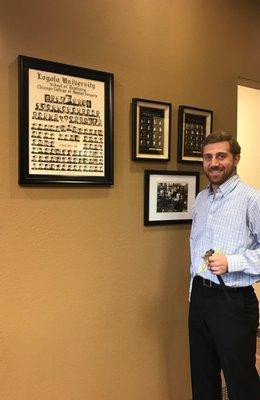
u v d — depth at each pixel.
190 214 2.14
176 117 2.07
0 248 1.54
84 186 1.75
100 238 1.82
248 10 2.38
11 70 1.54
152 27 1.95
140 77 1.92
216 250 1.68
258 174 3.36
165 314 2.07
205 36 2.18
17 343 1.59
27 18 1.57
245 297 1.67
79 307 1.76
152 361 2.02
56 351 1.70
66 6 1.67
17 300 1.59
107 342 1.85
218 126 2.26
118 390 1.90
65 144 1.67
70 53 1.69
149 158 1.95
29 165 1.58
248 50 2.39
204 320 1.75
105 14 1.79
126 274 1.91
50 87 1.62
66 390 1.73
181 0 2.07
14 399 1.59
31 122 1.58
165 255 2.06
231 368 1.64
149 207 1.98
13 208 1.57
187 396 2.16
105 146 1.79
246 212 1.64
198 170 2.19
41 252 1.64
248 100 3.42
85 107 1.72
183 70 2.09
